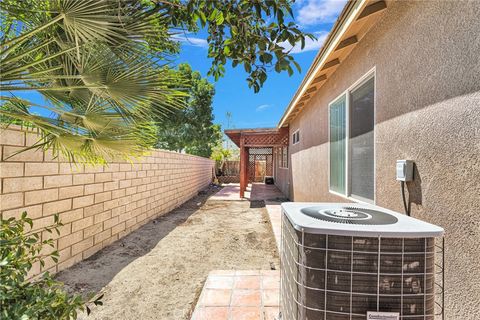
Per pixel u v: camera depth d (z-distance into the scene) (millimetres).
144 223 6371
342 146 3992
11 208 2832
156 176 7109
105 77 2090
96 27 1829
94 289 3137
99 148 2652
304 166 7324
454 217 1618
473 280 1458
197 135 17000
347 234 1277
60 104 2463
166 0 2033
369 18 2752
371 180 2945
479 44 1447
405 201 2180
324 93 5105
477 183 1445
